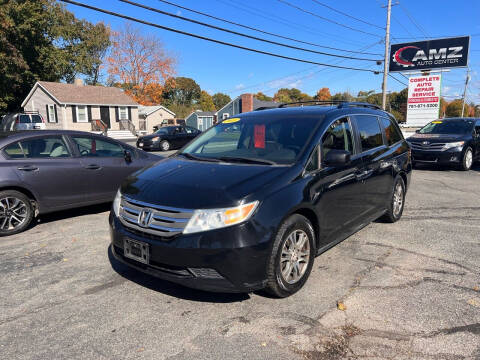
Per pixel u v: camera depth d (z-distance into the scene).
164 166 3.78
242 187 3.05
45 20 35.97
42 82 34.12
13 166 5.11
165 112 49.44
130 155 6.31
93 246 4.67
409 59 29.02
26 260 4.22
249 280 2.92
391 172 5.20
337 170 3.88
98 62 50.03
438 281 3.65
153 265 3.06
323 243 3.72
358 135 4.54
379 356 2.51
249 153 3.88
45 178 5.37
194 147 4.40
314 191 3.46
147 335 2.76
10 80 31.14
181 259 2.87
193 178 3.28
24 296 3.37
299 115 4.27
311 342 2.66
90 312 3.09
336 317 2.98
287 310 3.09
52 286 3.57
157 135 20.58
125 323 2.93
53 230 5.33
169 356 2.52
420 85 25.66
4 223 5.02
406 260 4.18
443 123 12.28
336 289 3.46
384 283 3.60
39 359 2.50
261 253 2.93
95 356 2.53
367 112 5.01
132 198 3.24
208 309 3.12
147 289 3.50
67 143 5.75
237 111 48.50
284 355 2.52
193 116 55.41
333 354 2.53
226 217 2.86
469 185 8.82
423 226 5.50
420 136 11.74
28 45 34.75
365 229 5.36
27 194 5.34
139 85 56.06
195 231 2.85
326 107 4.55
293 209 3.15
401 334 2.75
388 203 5.28
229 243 2.83
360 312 3.06
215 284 2.88
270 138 3.98
